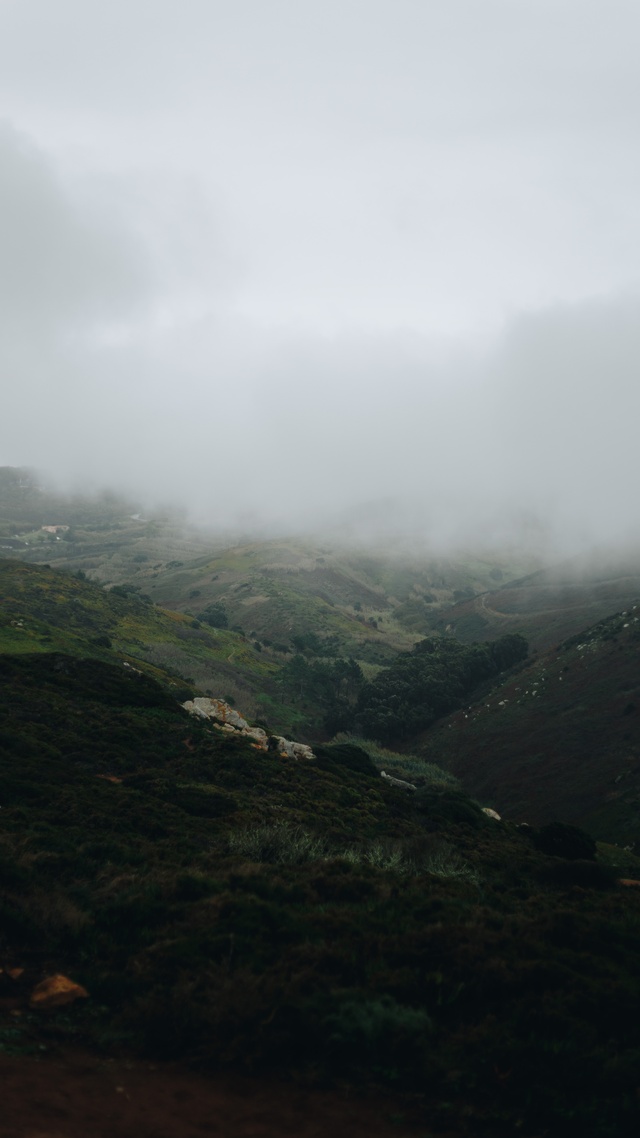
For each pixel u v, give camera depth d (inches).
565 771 3043.8
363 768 1769.2
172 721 1504.7
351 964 360.8
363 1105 255.3
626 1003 331.0
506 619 7485.2
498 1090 266.5
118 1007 329.7
